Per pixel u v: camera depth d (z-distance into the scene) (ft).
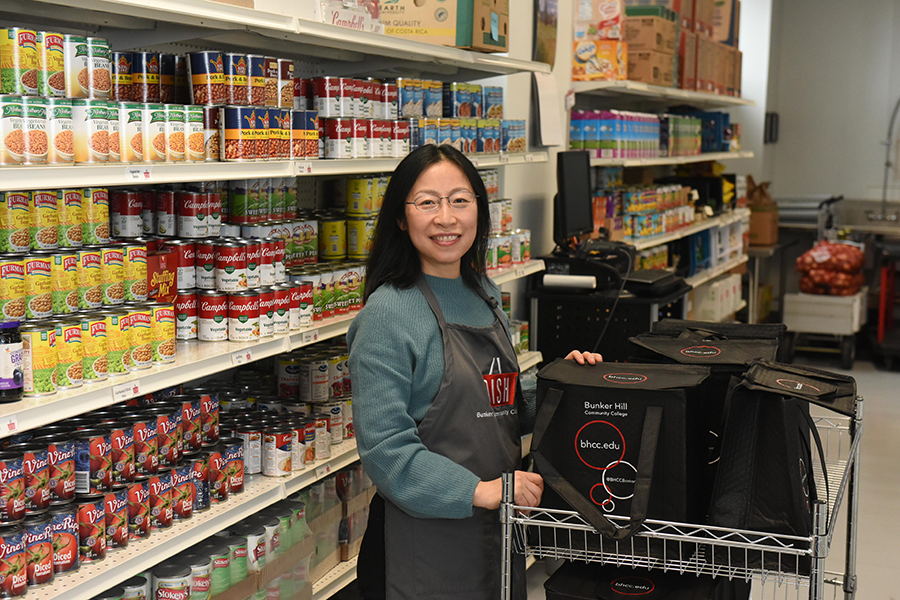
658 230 18.49
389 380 5.77
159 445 7.32
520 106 15.05
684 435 5.49
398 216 6.06
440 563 6.05
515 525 5.94
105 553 6.66
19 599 5.88
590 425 5.68
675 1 19.33
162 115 6.86
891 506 14.97
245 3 7.08
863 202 30.50
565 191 14.43
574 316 14.64
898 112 30.58
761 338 7.29
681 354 6.75
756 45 29.19
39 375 6.00
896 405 21.36
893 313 27.84
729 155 23.75
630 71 17.65
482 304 6.44
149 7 6.19
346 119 9.10
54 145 6.07
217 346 7.83
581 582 6.07
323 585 9.34
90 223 6.97
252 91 7.93
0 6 6.85
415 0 10.23
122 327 6.72
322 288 9.16
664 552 5.52
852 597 7.62
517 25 14.25
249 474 8.57
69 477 6.50
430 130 10.48
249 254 8.12
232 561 8.01
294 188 9.61
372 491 10.44
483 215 6.34
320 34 7.98
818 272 25.48
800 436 5.57
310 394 9.53
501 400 6.26
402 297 5.96
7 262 5.98
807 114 31.99
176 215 8.20
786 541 5.37
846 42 31.04
